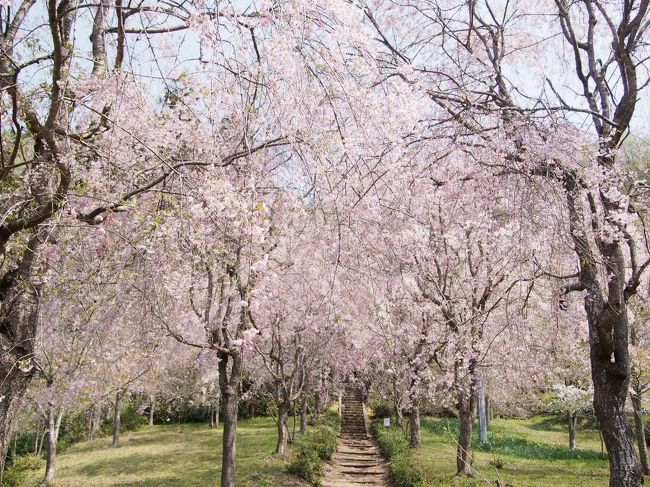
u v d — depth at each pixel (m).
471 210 7.54
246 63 4.38
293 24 4.13
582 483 12.65
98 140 5.54
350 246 5.83
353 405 34.41
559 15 6.84
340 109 4.90
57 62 4.05
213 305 10.44
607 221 5.65
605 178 5.40
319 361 19.22
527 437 24.19
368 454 18.86
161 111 5.95
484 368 12.52
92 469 15.84
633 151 6.35
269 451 17.02
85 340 10.20
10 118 5.14
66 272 6.27
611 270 5.76
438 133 5.77
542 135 4.99
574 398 17.09
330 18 4.45
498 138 5.20
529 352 9.92
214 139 4.98
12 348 5.08
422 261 9.33
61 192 4.56
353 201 5.27
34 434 20.11
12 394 5.15
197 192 5.10
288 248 8.45
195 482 13.50
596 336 5.70
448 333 10.59
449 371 11.76
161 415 29.97
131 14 4.75
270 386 19.11
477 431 24.41
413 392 14.22
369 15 5.73
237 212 4.84
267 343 17.19
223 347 10.22
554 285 6.07
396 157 5.20
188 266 7.21
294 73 4.23
